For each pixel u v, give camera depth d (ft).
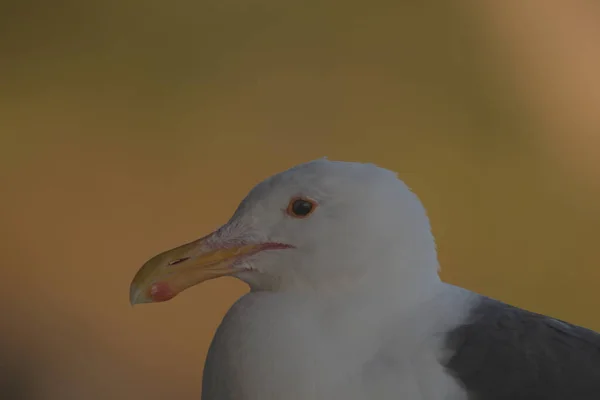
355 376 13.71
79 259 15.57
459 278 16.43
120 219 15.90
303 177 13.84
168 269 13.89
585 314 16.69
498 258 16.72
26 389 15.11
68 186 16.02
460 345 13.74
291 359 13.73
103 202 15.99
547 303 16.66
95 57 16.80
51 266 15.44
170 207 16.08
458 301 13.82
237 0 17.08
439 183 16.85
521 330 13.76
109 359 15.16
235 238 13.88
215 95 16.83
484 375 13.71
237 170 16.44
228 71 16.96
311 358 13.73
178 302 15.31
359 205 13.80
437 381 13.71
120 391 15.16
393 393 13.70
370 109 17.07
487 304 13.82
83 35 16.87
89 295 15.38
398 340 13.75
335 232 13.80
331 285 13.80
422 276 13.80
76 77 16.66
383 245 13.79
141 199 16.08
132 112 16.58
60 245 15.60
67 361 15.15
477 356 13.73
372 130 16.97
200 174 16.34
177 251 13.91
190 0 16.99
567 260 16.92
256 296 13.83
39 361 15.14
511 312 13.80
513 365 13.71
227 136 16.62
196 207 16.14
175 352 15.19
